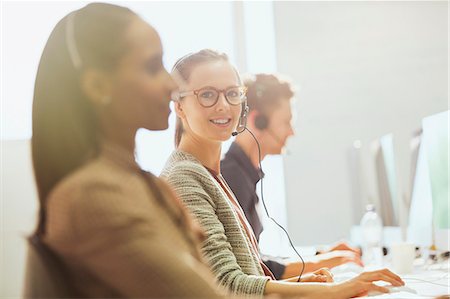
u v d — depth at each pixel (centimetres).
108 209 64
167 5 412
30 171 72
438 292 142
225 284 125
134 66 74
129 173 70
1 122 358
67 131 70
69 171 68
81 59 72
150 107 75
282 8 438
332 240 422
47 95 71
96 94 72
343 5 436
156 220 68
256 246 156
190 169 138
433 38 431
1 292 179
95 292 65
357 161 367
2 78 361
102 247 63
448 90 429
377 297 129
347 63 434
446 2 430
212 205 137
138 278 64
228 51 436
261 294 127
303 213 425
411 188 254
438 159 207
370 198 339
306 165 428
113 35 73
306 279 159
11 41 364
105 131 72
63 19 75
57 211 66
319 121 431
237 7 436
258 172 208
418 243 243
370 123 430
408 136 427
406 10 433
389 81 432
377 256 267
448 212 201
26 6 366
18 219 192
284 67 435
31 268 68
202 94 151
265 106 237
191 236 76
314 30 436
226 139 153
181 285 66
